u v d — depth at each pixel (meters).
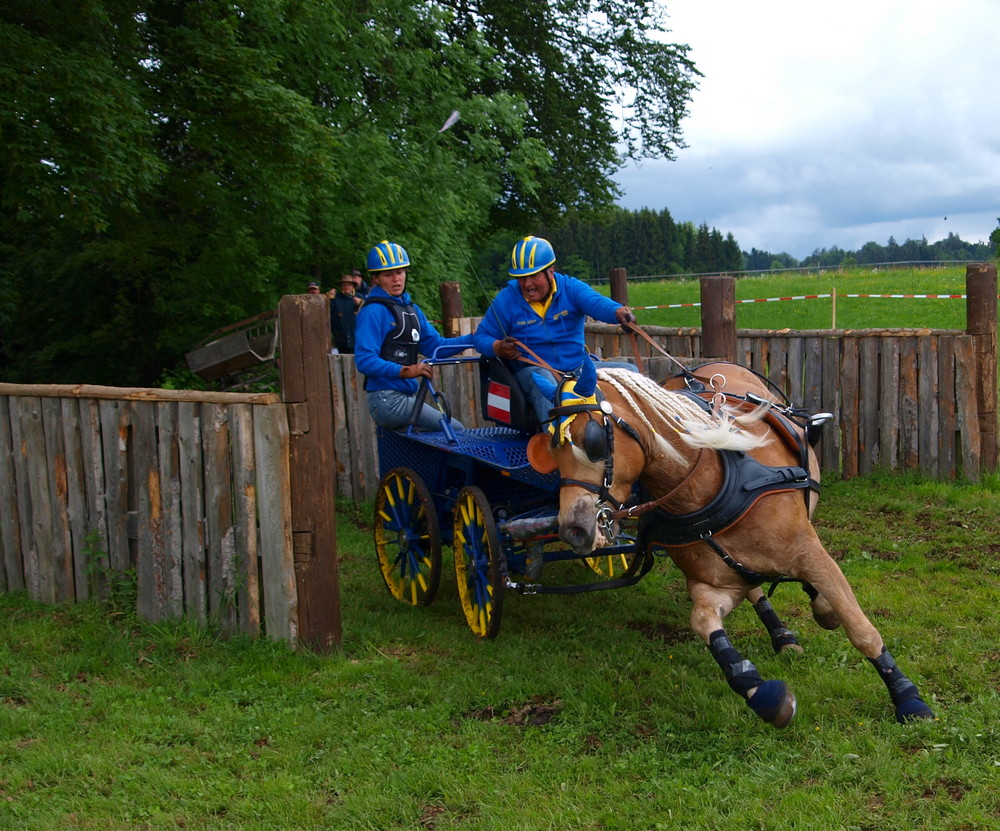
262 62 10.97
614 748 4.02
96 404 5.75
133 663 5.11
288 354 5.04
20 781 3.85
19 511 6.22
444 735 4.25
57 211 8.84
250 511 5.22
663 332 9.61
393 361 6.14
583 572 6.75
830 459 9.13
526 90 22.33
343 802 3.68
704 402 4.32
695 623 4.03
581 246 61.94
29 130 8.34
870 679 4.52
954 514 7.63
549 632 5.54
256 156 11.52
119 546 5.76
